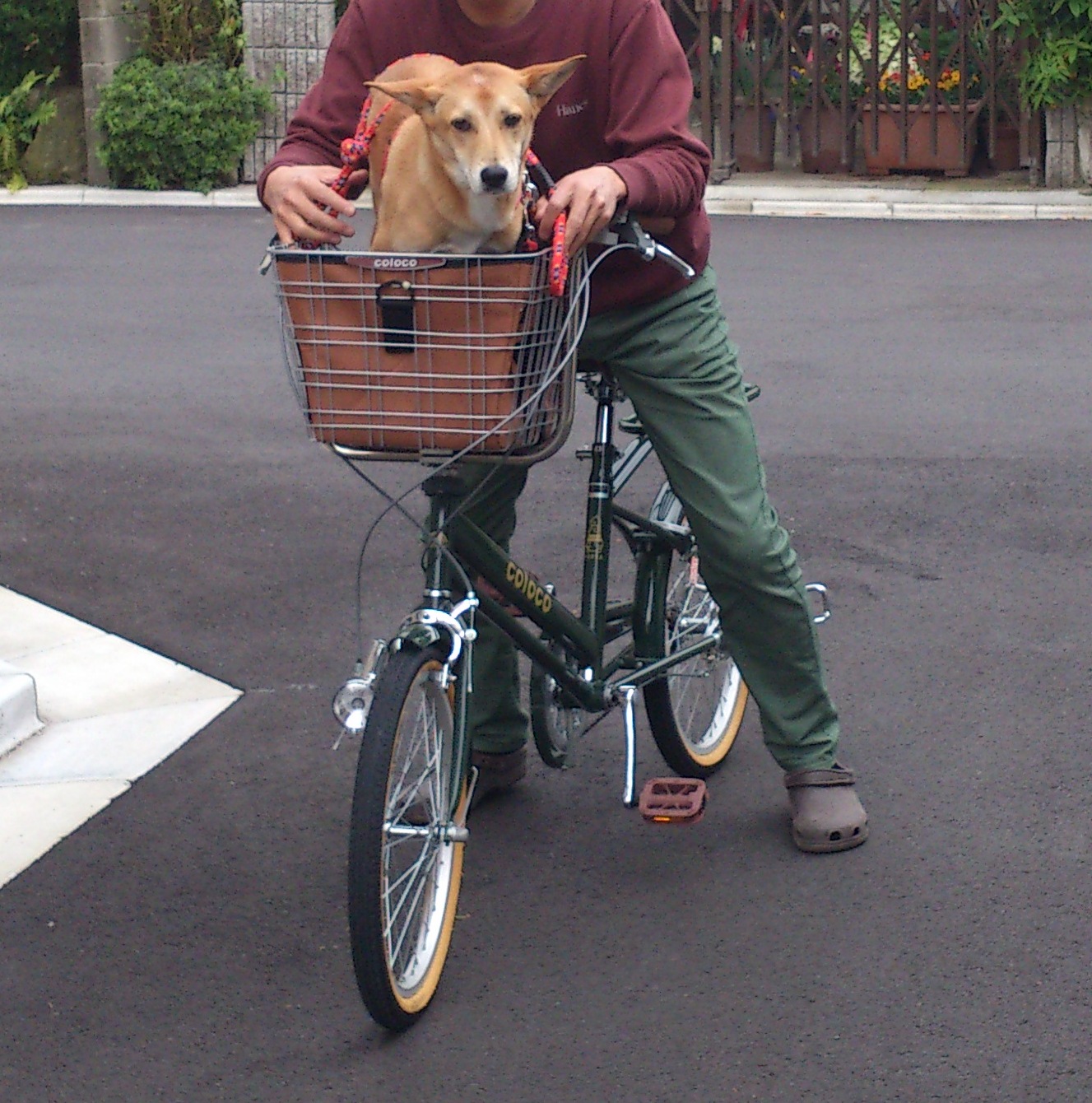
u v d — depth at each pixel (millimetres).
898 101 14062
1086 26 13016
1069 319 9352
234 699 4926
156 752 4590
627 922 3631
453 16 3477
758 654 3885
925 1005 3273
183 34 14867
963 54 13625
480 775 4191
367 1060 3162
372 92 3451
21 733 4695
